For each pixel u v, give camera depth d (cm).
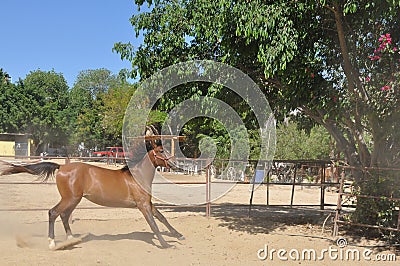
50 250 720
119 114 3906
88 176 766
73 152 5344
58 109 5772
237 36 877
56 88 6431
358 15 843
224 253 754
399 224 777
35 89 5381
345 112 873
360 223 881
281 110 916
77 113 5525
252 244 820
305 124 1171
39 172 776
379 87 791
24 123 5078
